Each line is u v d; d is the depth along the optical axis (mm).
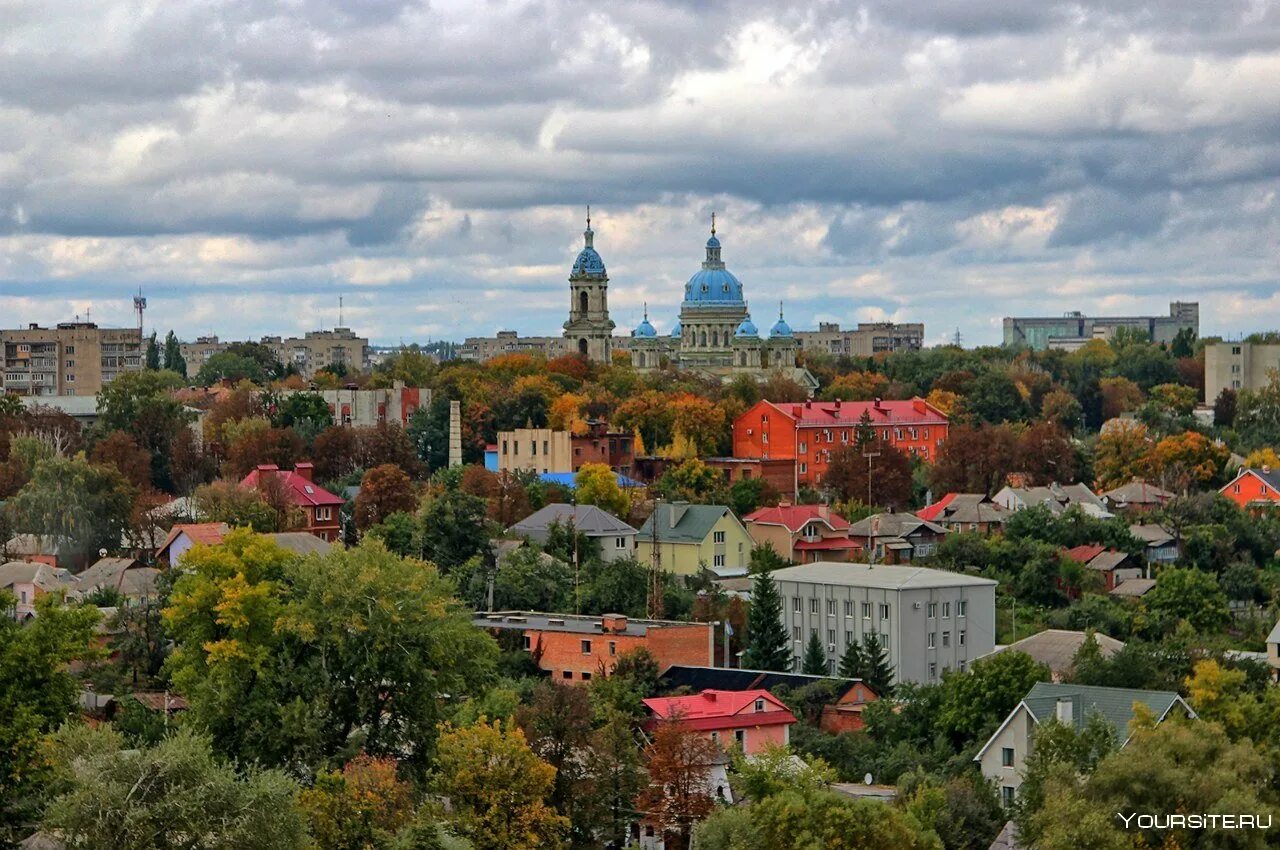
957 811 146125
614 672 185625
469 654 166750
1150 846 132000
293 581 165125
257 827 119000
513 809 139750
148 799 119125
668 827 148000
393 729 158750
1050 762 142375
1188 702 170625
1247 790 134000
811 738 175750
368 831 131500
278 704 154500
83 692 171625
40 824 124375
